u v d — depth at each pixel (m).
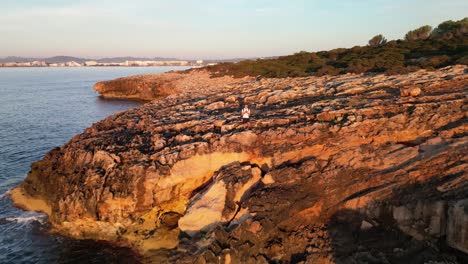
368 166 16.06
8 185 26.11
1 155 33.09
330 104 23.16
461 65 29.98
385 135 17.38
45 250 17.81
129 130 26.81
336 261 13.23
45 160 24.66
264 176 17.25
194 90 49.41
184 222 16.72
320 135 18.48
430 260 12.27
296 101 27.11
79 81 130.50
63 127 45.78
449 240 12.41
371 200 14.58
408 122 17.84
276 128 19.92
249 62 73.00
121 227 18.31
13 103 66.94
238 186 16.98
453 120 17.20
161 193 18.61
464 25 52.44
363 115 19.73
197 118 26.80
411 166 15.09
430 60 34.91
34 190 23.44
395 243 13.44
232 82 53.56
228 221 16.23
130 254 17.06
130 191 18.23
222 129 21.61
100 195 18.44
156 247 16.98
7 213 21.58
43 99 74.75
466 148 14.81
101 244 18.09
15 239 18.77
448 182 13.51
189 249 15.11
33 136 40.50
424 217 13.20
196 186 19.36
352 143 17.56
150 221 18.58
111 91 83.25
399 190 14.30
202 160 18.91
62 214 19.03
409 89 22.19
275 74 50.31
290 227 14.95
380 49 53.16
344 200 15.18
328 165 16.72
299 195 15.70
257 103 29.25
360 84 28.95
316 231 14.62
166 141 21.84
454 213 12.15
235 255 13.78
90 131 29.19
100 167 20.28
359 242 13.80
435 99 20.39
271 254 14.06
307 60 61.75
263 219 14.86
